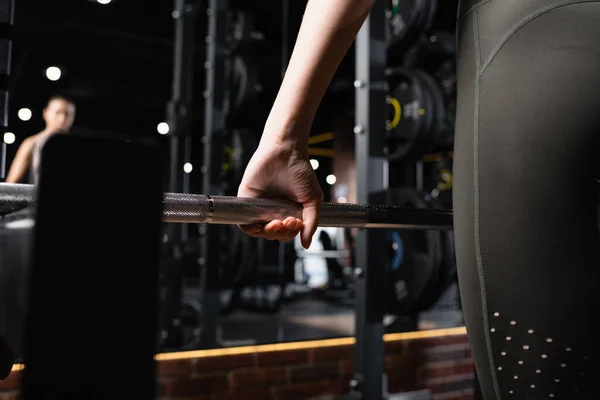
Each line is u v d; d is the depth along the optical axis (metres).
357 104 2.46
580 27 0.51
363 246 2.35
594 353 0.49
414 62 3.96
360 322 2.33
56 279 0.25
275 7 6.64
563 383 0.51
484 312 0.54
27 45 7.21
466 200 0.55
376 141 2.43
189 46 3.52
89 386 0.26
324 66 0.58
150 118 10.30
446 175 5.93
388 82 3.72
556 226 0.49
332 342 2.98
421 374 3.11
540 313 0.50
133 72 8.47
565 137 0.50
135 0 6.95
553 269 0.49
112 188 0.27
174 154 3.44
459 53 0.59
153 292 0.27
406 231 3.29
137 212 0.27
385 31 2.49
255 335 3.41
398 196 3.28
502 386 0.54
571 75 0.50
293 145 0.60
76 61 8.08
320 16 0.57
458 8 0.60
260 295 5.16
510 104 0.52
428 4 3.51
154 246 0.28
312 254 6.84
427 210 0.82
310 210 0.64
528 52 0.52
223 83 3.54
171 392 2.56
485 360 0.55
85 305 0.26
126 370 0.27
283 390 2.82
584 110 0.49
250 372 2.75
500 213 0.52
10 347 0.33
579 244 0.49
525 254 0.50
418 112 3.48
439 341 3.20
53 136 0.26
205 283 3.26
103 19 7.15
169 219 0.57
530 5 0.53
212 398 2.65
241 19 4.48
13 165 3.04
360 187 2.42
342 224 0.72
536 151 0.50
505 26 0.54
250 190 0.64
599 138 0.50
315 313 5.14
